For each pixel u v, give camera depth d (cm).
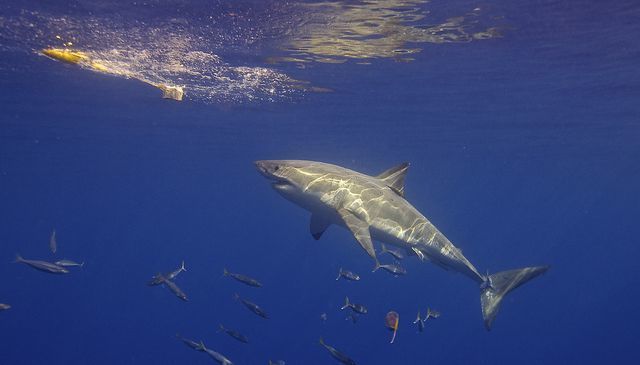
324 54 1393
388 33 1209
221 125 2662
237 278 1057
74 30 1127
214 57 1383
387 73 1642
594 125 2573
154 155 3806
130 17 1048
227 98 2016
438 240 899
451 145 3453
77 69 1504
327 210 864
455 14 1083
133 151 3559
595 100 2025
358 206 844
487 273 908
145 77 1625
